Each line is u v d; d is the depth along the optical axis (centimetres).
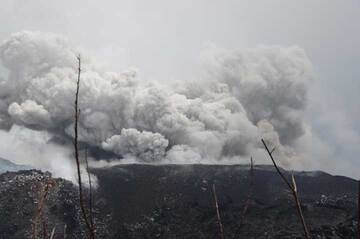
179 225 12400
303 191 14250
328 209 11388
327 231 9262
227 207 12556
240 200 13400
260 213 11325
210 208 12812
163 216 13188
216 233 10944
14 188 13725
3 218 12244
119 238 12138
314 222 10362
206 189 14625
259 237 9931
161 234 12119
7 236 11350
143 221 13100
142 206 14162
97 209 13762
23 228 11619
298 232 9544
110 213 13700
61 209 12531
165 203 14150
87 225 627
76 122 650
